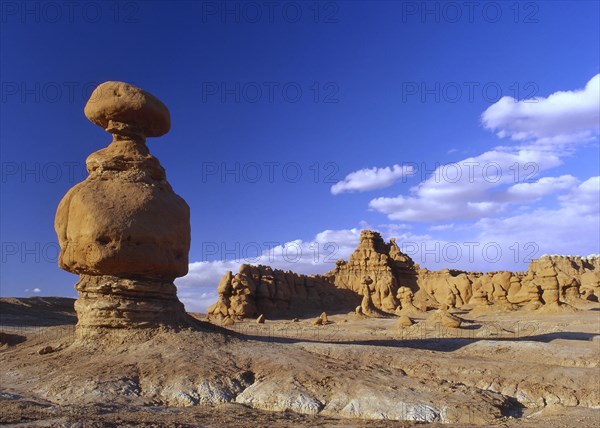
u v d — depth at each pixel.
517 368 22.45
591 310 60.62
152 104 27.53
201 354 22.31
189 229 27.73
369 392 18.69
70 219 24.80
